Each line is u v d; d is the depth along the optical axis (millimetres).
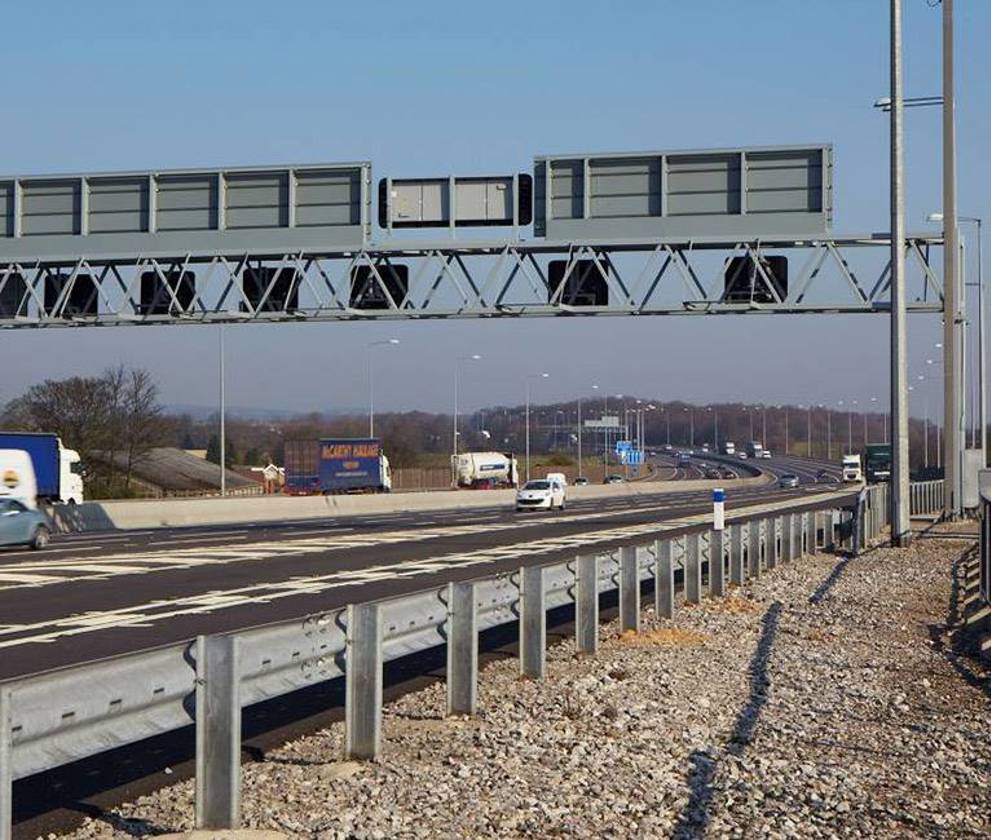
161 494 101188
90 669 8469
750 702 15750
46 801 10758
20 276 47094
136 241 44594
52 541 46156
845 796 11039
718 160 43000
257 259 44906
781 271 44562
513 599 16156
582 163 43500
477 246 43562
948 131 43562
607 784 11242
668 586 23031
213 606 23094
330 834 9406
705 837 9742
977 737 13930
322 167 43750
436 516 69500
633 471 195875
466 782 11117
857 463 143875
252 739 13203
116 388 100625
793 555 36000
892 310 38656
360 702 11875
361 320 44844
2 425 101062
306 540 43938
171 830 9719
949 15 43312
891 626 23625
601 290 44781
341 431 194625
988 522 24516
